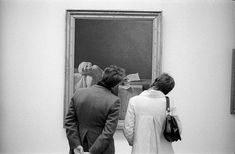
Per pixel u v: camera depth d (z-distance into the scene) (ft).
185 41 14.39
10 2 14.42
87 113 9.32
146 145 9.94
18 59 14.40
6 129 14.47
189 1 14.42
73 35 14.16
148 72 14.28
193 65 14.40
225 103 14.37
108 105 9.21
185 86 14.42
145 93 10.31
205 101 14.43
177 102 14.42
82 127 9.48
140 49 14.25
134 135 10.21
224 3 14.43
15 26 14.40
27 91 14.43
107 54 14.26
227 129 14.38
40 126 14.48
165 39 14.42
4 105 14.43
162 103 10.10
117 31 14.25
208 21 14.42
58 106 14.46
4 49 14.39
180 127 10.11
